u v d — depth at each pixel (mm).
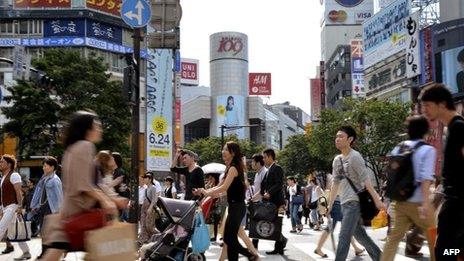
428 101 4637
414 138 5684
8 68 54344
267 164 10320
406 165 5551
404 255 9586
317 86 107250
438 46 48906
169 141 36000
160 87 36531
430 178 5418
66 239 4660
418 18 53562
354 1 105188
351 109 45062
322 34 110438
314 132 48562
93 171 4820
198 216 7688
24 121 31422
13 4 59219
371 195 6785
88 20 59031
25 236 10180
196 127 143750
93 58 33781
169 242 7371
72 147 4762
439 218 4406
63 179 4793
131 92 11555
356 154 6887
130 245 4762
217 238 14219
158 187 13805
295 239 14141
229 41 140500
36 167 46125
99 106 32219
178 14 19641
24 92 31266
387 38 60688
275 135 147625
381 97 63562
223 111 137375
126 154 33500
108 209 4742
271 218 9594
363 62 68375
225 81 138875
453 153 4328
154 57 36750
